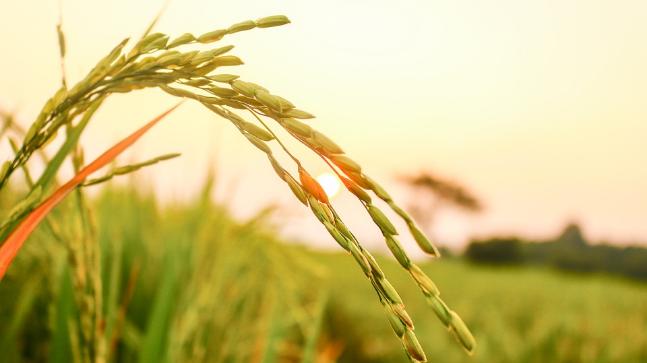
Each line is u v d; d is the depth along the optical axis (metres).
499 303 8.83
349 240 0.53
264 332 2.22
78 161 0.82
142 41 0.60
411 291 8.93
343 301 7.04
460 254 41.94
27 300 1.71
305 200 0.54
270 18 0.57
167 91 0.59
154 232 2.91
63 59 0.62
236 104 0.57
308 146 0.51
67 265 1.42
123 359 1.85
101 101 0.82
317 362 2.47
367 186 0.48
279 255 2.73
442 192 43.25
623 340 5.24
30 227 0.69
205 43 0.59
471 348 0.43
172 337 1.59
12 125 1.06
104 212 2.35
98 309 0.94
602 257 38.38
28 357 1.87
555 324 5.29
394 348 5.95
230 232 2.51
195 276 1.95
